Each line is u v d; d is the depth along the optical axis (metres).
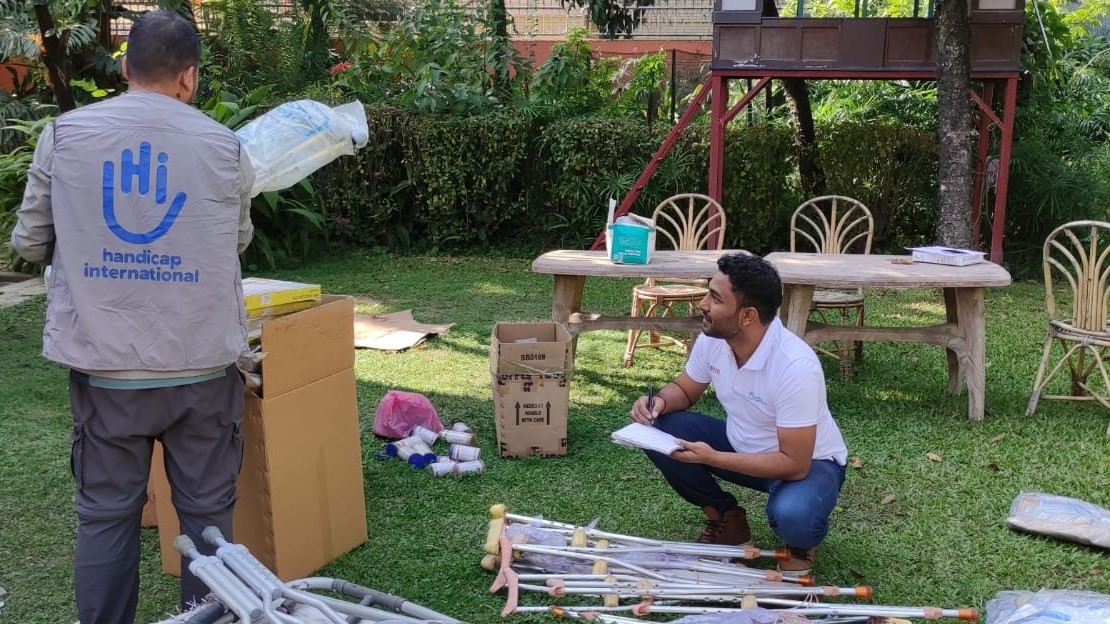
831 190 8.41
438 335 5.86
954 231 6.64
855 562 2.93
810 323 4.49
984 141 7.78
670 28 13.06
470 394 4.71
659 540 3.06
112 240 2.06
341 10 10.17
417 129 8.49
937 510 3.32
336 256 8.66
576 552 2.81
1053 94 9.13
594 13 9.14
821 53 6.88
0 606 2.64
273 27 9.98
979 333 4.21
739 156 8.12
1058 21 8.22
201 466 2.29
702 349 2.91
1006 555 2.98
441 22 9.44
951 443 3.97
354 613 1.78
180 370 2.15
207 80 9.41
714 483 2.94
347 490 2.96
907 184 8.30
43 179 2.08
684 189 8.30
